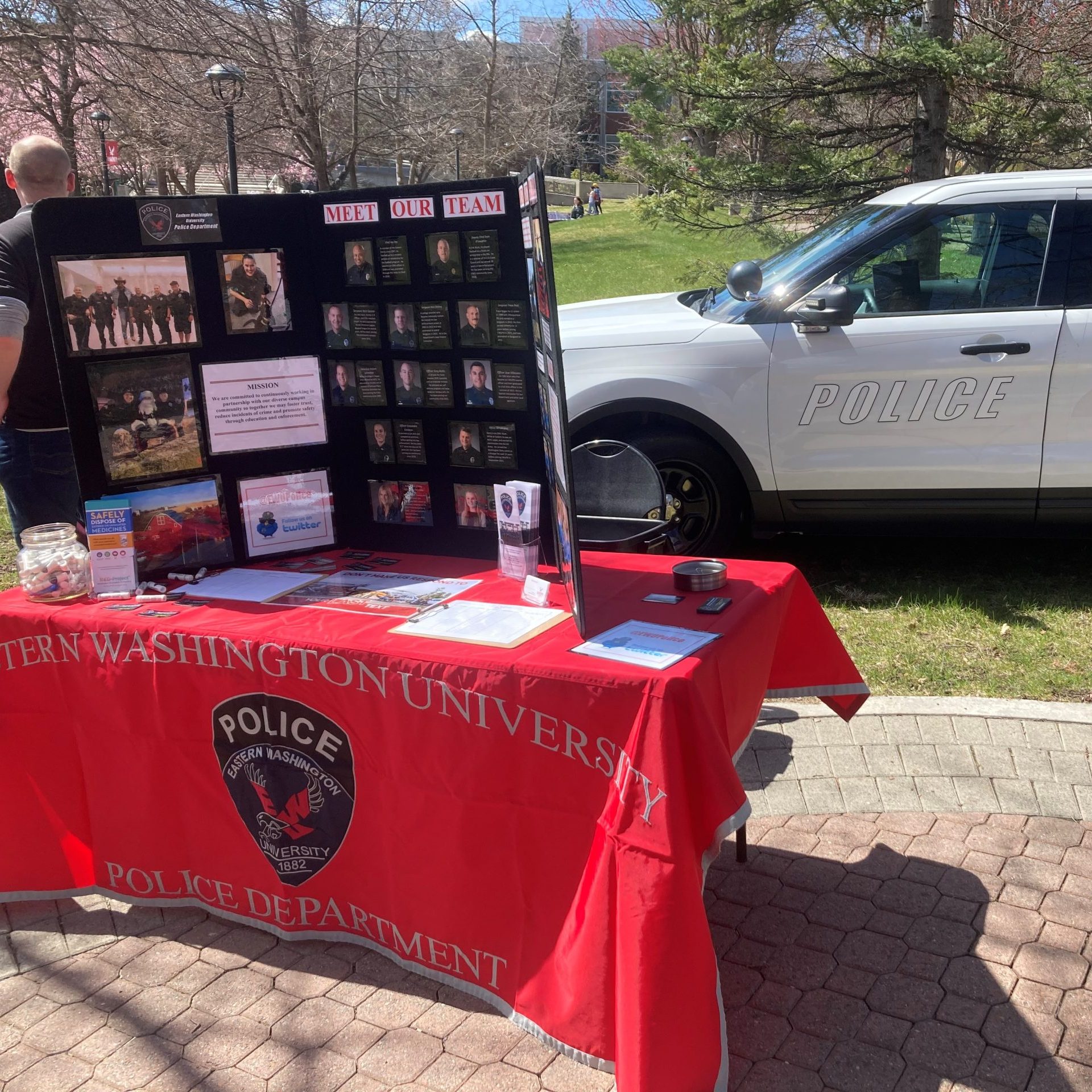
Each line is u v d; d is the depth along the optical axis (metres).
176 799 2.88
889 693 4.06
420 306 2.99
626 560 3.10
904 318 4.86
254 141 16.56
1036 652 4.36
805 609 3.04
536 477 3.02
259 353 3.12
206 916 3.00
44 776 2.99
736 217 10.29
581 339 5.27
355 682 2.51
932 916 2.84
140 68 15.13
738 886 3.02
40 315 3.39
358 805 2.64
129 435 3.02
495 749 2.35
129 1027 2.57
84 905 3.08
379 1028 2.53
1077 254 4.73
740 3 9.34
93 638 2.81
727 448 5.12
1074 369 4.67
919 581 5.28
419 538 3.27
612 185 46.06
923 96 9.27
